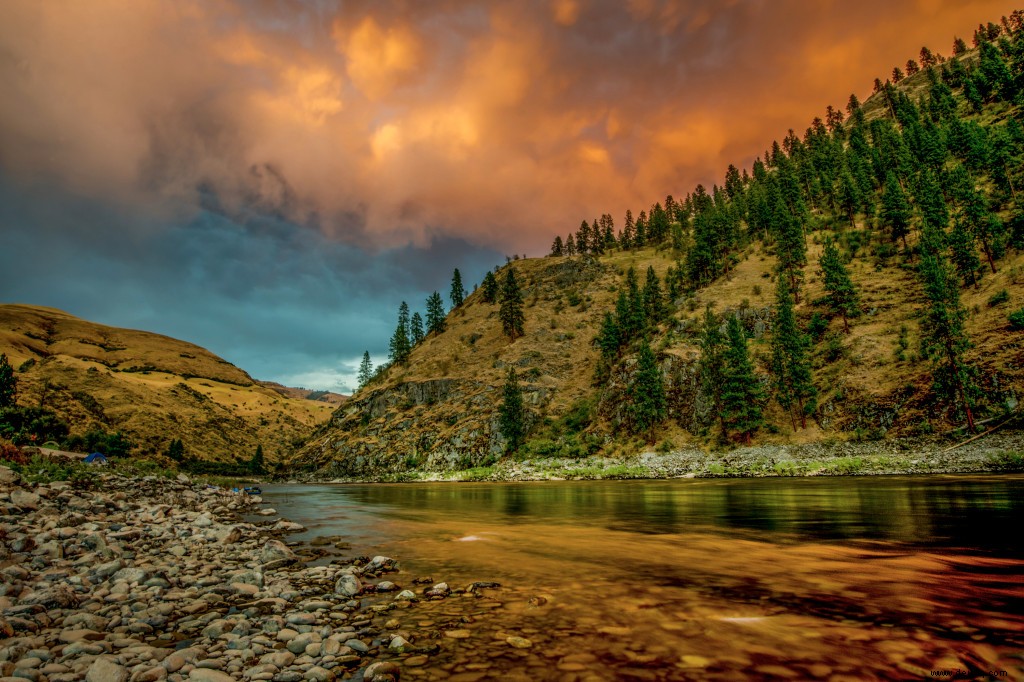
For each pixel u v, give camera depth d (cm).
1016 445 3756
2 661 553
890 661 501
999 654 508
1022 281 5012
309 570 1074
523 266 17212
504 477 7088
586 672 506
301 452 12650
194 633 692
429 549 1363
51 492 1691
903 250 7462
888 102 18275
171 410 15112
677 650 560
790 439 5481
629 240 19212
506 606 780
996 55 13662
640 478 5447
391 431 10719
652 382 6975
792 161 15125
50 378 13412
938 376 4625
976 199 6203
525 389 9925
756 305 7831
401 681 501
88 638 640
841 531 1362
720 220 11225
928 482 2855
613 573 988
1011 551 1034
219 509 2391
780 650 545
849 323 6400
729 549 1195
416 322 16950
